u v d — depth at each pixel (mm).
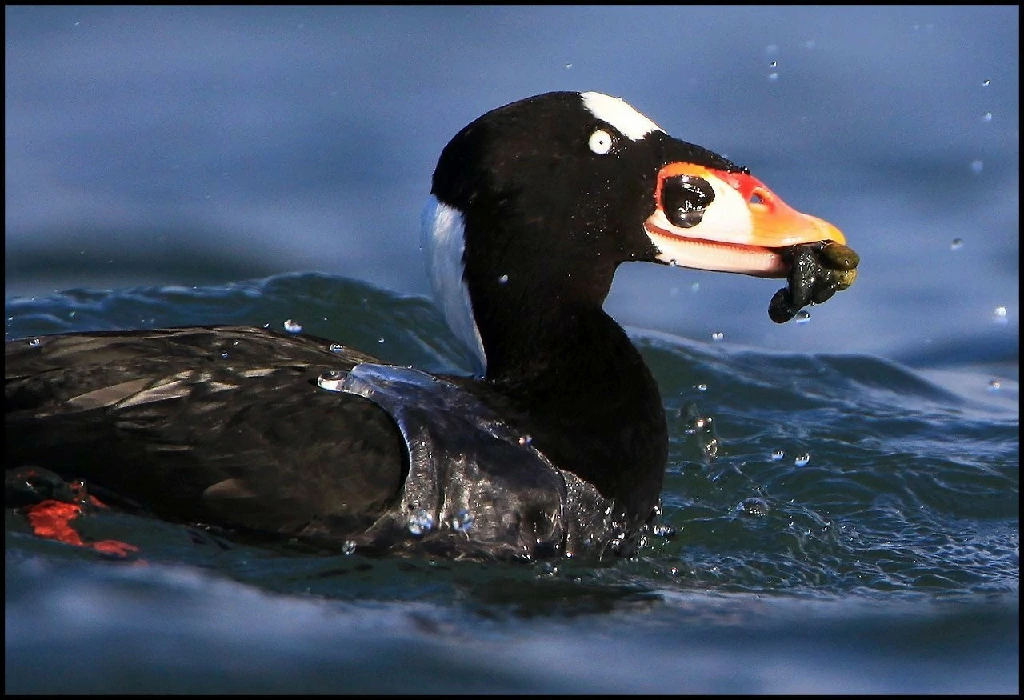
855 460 13023
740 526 11508
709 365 15031
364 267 16578
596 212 11062
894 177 18109
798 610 9820
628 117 11281
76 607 8570
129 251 16453
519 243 10922
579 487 10344
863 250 17016
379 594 9336
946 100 19453
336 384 10133
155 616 8562
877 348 15938
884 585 10484
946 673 8875
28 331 14281
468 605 9336
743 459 13031
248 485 9469
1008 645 9281
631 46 20266
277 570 9352
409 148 18125
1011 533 11742
